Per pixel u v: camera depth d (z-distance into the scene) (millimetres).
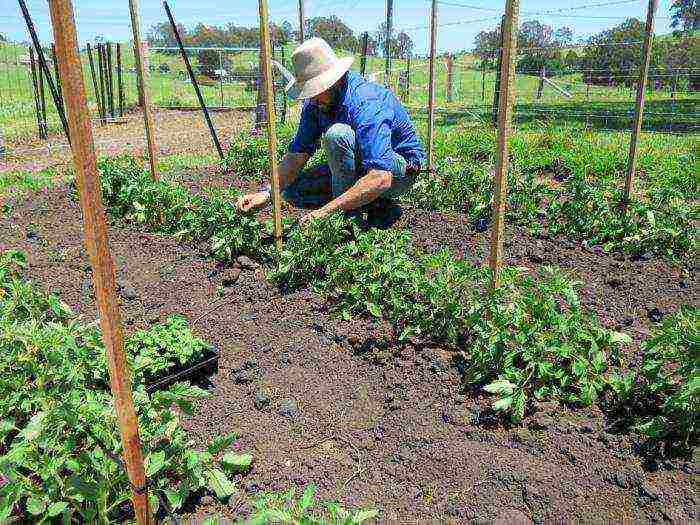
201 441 3479
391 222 7012
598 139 15094
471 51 28453
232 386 4000
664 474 3109
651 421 3338
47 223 7352
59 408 2996
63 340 3648
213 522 2619
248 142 10758
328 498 3074
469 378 3836
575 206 6633
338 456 3367
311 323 4652
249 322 4754
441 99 32219
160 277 5664
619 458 3223
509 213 7074
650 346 3568
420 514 2982
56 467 2781
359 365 4129
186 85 37406
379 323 4562
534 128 18766
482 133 14992
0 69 34812
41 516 2859
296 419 3664
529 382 3707
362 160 5801
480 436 3441
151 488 2912
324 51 5777
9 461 2779
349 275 4910
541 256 6039
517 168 8703
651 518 2887
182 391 3162
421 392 3818
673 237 5988
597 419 3494
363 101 5836
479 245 6387
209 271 5691
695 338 3338
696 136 16312
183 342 3918
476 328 3904
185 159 12125
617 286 5430
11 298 4438
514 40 3553
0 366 3443
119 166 7973
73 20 1845
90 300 5281
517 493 3066
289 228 5820
